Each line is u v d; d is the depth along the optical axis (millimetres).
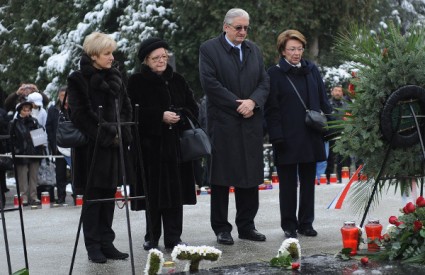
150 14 21891
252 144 8328
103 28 23328
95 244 7609
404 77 7094
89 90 7305
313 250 7660
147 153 7895
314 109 8539
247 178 8312
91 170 6512
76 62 23359
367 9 21578
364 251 6879
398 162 7254
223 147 8305
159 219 8102
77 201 12703
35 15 25891
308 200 8672
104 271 7219
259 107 8328
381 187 7535
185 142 7930
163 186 7867
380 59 7125
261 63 8461
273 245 8219
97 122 7262
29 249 8516
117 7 23016
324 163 14477
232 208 11148
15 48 26031
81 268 7383
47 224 10375
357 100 7203
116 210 11109
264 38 20453
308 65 8664
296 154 8430
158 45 7906
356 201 7723
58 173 13844
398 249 6500
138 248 8320
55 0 24953
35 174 14047
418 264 6316
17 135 13789
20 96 14961
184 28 21641
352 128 7250
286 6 20578
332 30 21781
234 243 8375
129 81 7953
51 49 24703
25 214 11578
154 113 7824
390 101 6961
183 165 8086
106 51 7348
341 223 9516
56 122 14219
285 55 8594
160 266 6297
